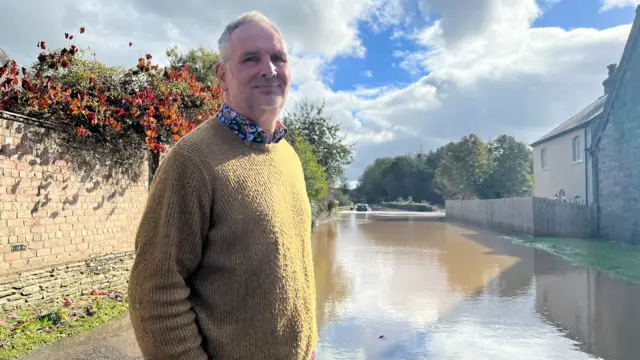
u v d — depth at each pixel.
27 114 4.65
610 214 14.41
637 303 6.02
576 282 7.46
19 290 4.17
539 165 22.81
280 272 1.36
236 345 1.29
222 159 1.36
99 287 5.23
